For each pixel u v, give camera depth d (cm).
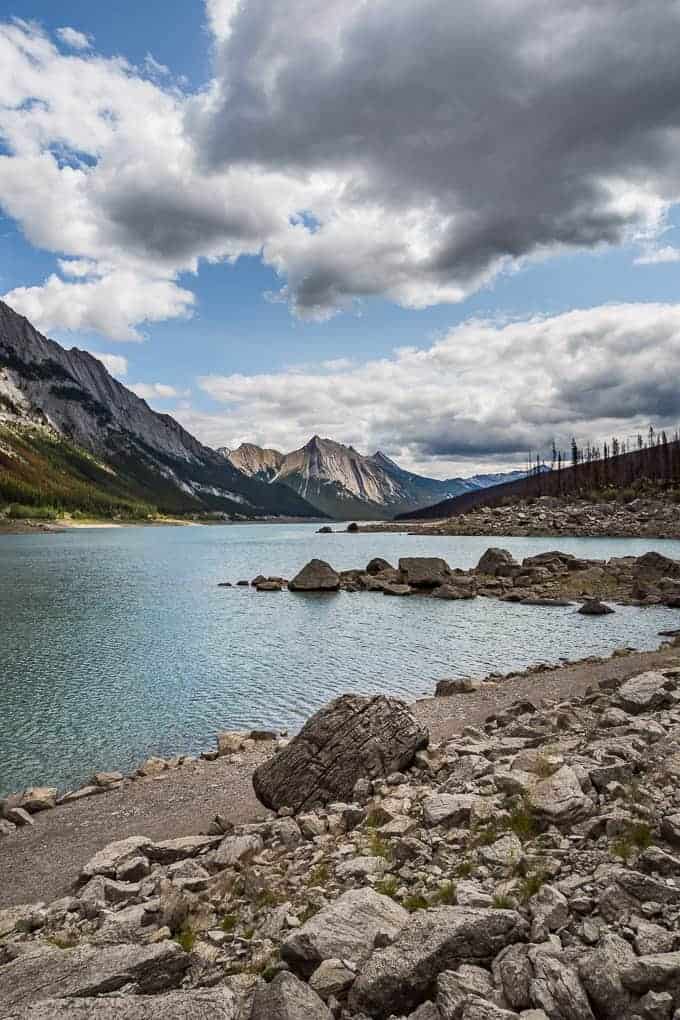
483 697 2967
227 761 2389
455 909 795
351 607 6606
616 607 6234
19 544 18188
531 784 1248
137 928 1014
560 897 815
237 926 983
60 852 1700
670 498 17988
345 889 1021
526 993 654
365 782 1623
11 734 2852
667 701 1978
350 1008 695
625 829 1006
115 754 2641
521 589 7388
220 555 14088
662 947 696
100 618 5841
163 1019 694
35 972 828
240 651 4491
